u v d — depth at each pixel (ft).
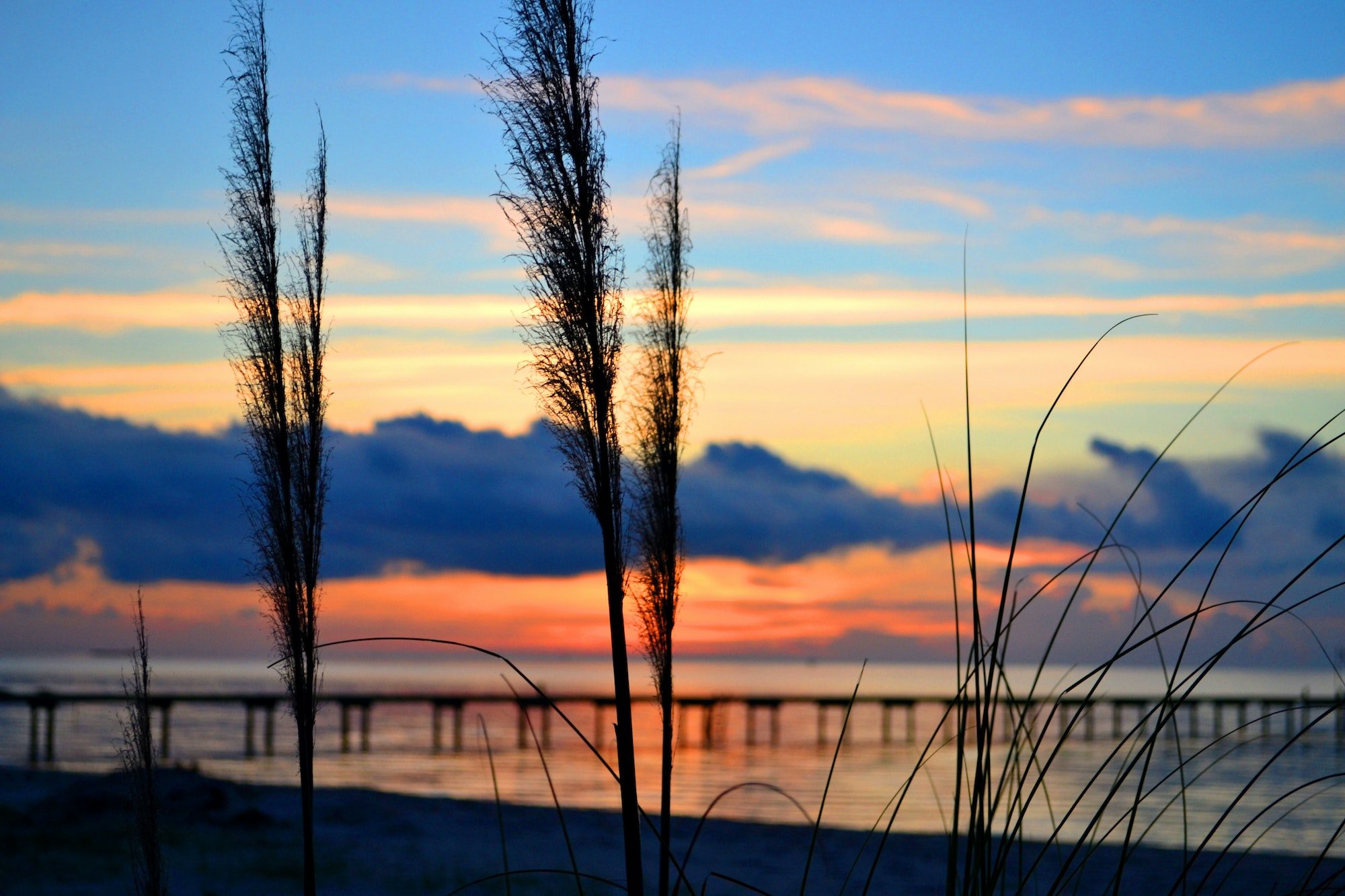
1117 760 97.35
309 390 17.04
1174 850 41.86
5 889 40.24
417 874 47.85
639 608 19.98
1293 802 56.85
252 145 17.47
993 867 7.86
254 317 16.97
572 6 9.99
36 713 152.25
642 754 162.40
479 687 376.27
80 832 51.49
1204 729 193.06
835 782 107.86
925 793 93.71
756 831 66.95
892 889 44.14
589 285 9.77
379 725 245.45
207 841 53.47
